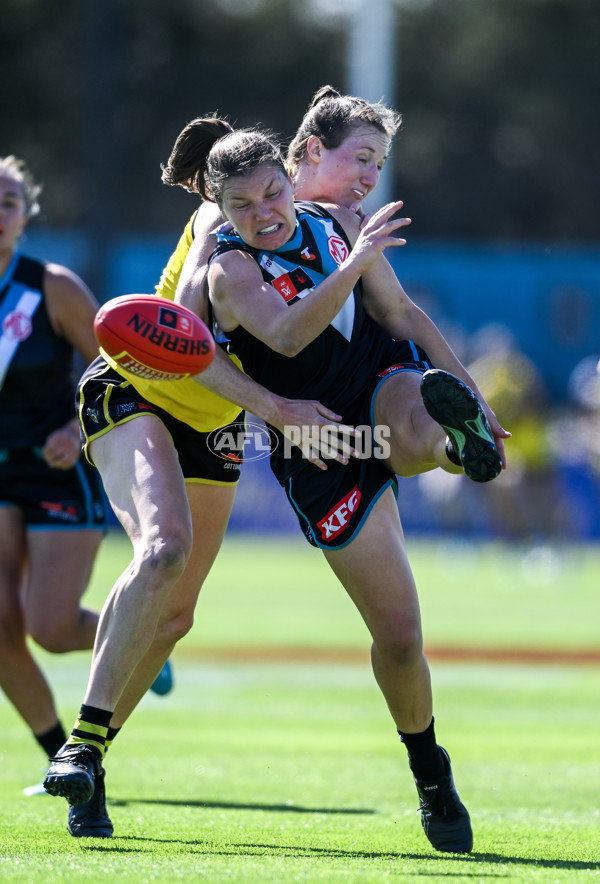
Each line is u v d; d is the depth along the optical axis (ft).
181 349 46.09
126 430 49.32
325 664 123.03
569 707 98.99
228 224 49.60
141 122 421.59
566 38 436.76
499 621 155.43
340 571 49.01
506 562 228.63
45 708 64.03
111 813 55.67
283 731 86.74
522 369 228.84
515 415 225.76
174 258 53.36
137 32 433.07
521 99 430.20
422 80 436.35
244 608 165.99
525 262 278.05
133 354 46.09
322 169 52.70
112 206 332.39
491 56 435.53
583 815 57.88
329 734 85.92
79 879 40.01
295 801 61.26
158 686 64.49
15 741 79.82
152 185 412.98
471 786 66.13
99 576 181.78
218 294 48.62
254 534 268.41
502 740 83.10
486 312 277.85
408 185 426.51
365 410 50.96
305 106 430.20
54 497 63.52
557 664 124.36
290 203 48.06
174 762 72.49
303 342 47.09
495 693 106.11
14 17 432.25
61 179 421.59
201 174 52.90
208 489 52.54
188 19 435.94
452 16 447.83
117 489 48.47
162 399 50.24
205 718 91.86
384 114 53.62
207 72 427.33
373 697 104.32
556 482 229.04
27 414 64.39
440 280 277.44
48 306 65.62
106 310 46.55
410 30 442.50
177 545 46.19
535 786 66.18
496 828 54.29
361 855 47.34
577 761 74.95
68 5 436.35
